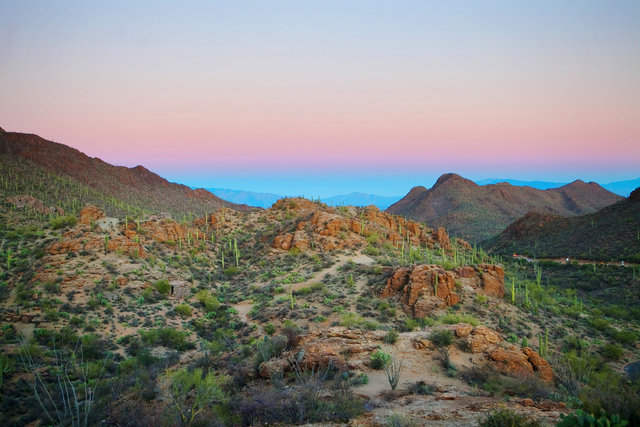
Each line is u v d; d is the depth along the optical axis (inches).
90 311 1772.9
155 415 602.5
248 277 2637.8
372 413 580.4
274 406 588.7
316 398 607.2
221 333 1683.1
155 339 1558.8
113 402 731.4
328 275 2364.7
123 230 2819.9
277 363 831.7
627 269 3361.2
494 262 4092.0
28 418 858.8
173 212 7401.6
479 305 1780.3
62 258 2118.6
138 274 2198.6
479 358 882.1
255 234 3572.8
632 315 2384.4
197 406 629.9
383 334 981.8
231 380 837.8
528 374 806.5
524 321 1736.0
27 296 1764.3
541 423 478.0
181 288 2194.9
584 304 2650.1
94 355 1386.6
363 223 3474.4
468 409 571.2
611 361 1507.1
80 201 5255.9
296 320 1686.8
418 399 643.5
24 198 3777.1
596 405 448.5
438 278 1801.2
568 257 4347.9
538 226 6122.1
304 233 3075.8
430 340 940.6
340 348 874.8
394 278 1905.8
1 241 2393.0
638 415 413.1
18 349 1283.2
